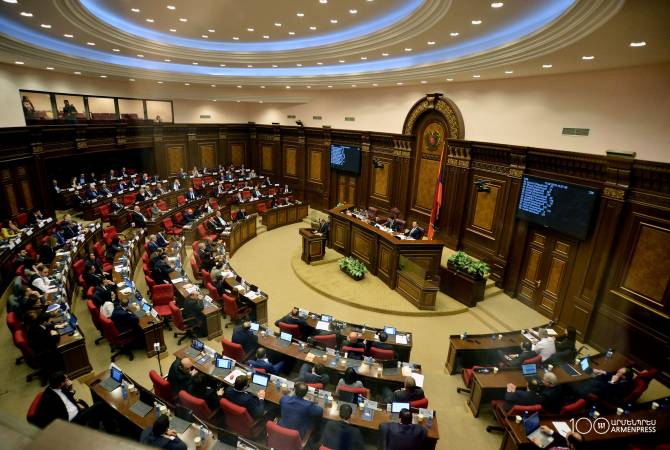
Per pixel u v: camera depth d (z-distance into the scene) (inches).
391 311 421.7
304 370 265.6
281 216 738.8
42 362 273.3
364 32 446.9
